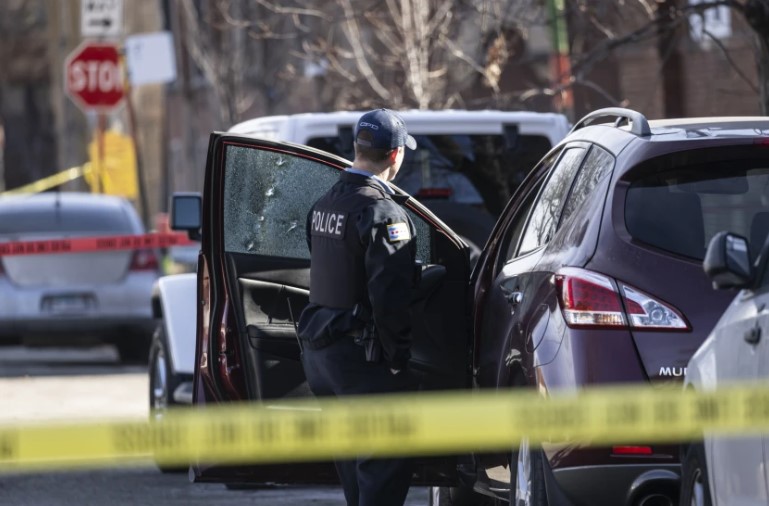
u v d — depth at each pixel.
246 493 30.59
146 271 54.53
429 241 23.58
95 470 33.47
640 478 18.81
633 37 38.00
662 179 19.86
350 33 62.28
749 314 16.55
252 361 23.42
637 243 19.44
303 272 23.97
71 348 64.50
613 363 18.98
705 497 17.58
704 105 55.34
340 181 21.88
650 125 21.17
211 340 23.47
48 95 151.12
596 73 57.62
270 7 56.56
